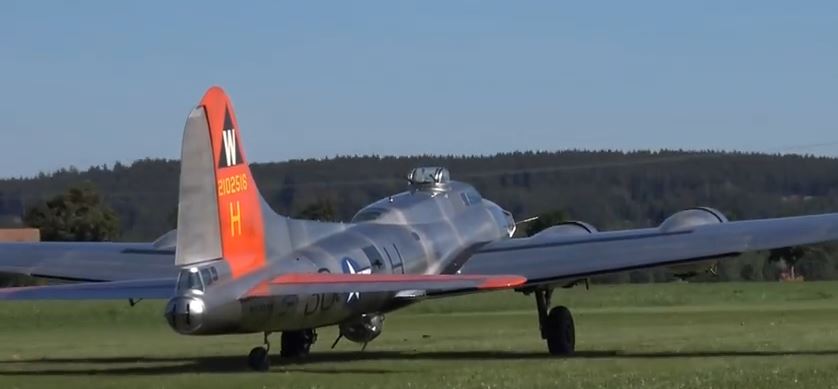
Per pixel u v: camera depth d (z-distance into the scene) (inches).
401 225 3607.3
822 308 5802.2
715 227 3444.9
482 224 4003.4
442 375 2753.4
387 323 5191.9
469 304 6702.8
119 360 3430.1
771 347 3511.3
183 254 2701.8
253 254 2859.3
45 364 3289.9
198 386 2603.3
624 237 3516.2
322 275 2824.8
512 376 2682.1
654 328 4510.3
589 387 2447.1
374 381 2640.3
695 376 2596.0
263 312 2780.5
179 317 2632.9
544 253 3535.9
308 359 3363.7
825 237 3294.8
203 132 2765.7
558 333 3486.7
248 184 2883.9
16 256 3467.0
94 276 3353.8
